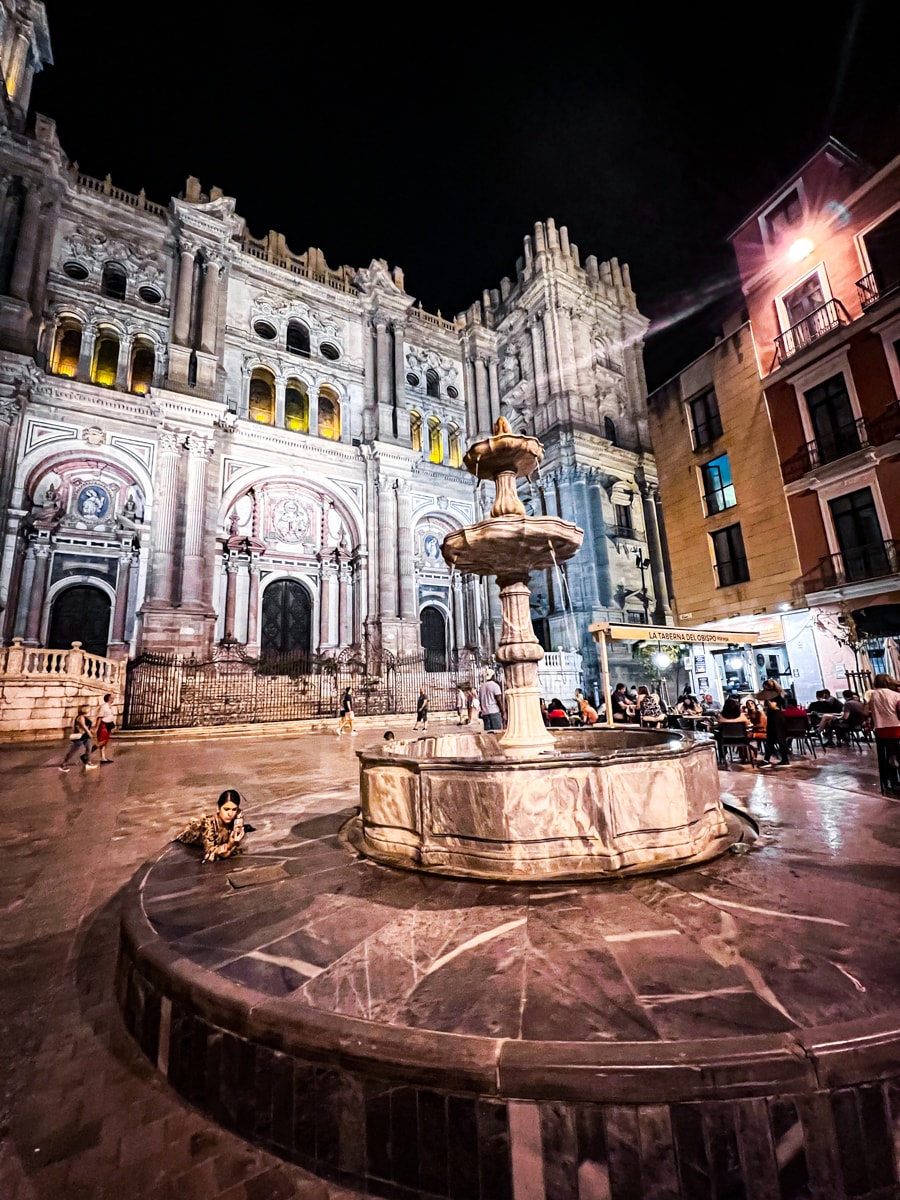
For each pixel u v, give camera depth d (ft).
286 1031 7.45
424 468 110.93
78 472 77.56
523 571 20.70
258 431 91.61
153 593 75.56
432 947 9.45
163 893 12.71
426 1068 6.65
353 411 104.83
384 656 86.53
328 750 45.37
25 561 72.23
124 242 88.74
